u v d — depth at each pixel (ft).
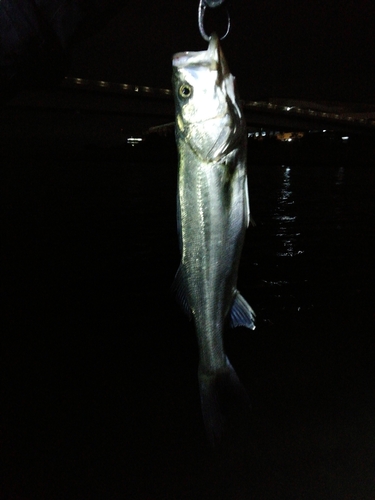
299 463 2.42
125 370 3.88
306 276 6.93
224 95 1.24
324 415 2.88
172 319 5.19
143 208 15.89
